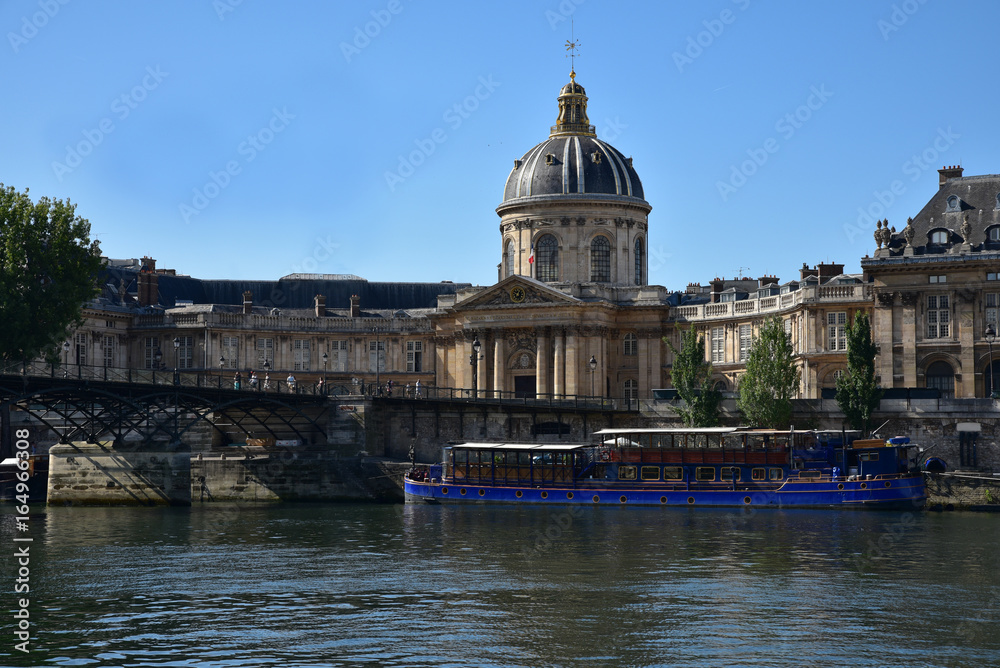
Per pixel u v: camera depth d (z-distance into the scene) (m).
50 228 64.81
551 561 41.59
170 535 48.47
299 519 54.31
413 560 41.91
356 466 64.00
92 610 34.00
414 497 61.69
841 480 56.50
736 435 63.59
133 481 60.91
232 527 51.16
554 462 60.47
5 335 61.44
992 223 68.75
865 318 65.38
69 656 29.47
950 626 32.09
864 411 64.56
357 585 37.41
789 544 45.12
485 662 28.92
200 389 59.06
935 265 68.06
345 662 28.89
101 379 56.12
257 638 30.92
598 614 33.44
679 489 58.62
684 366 71.00
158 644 30.44
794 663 28.88
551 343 86.69
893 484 56.03
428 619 32.88
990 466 63.41
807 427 67.88
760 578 38.34
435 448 72.19
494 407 71.50
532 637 31.08
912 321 68.75
